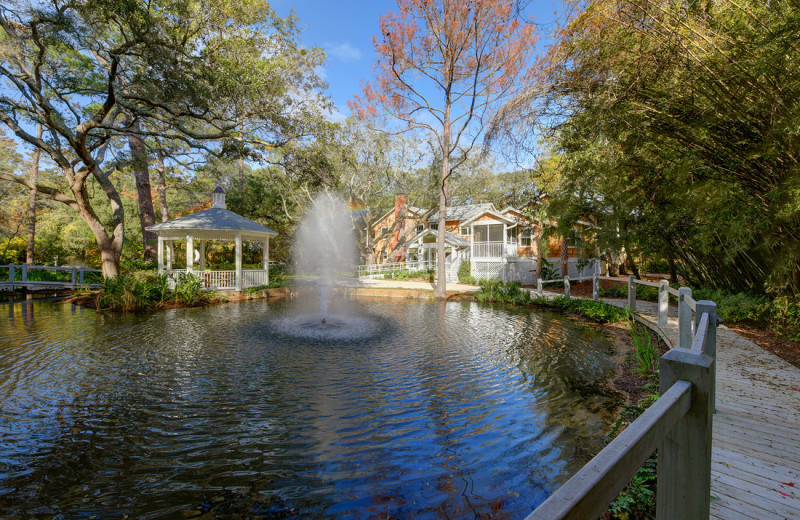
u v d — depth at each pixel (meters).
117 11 8.91
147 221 20.73
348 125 21.86
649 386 5.06
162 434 4.20
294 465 3.60
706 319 2.48
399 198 26.78
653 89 4.42
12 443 3.98
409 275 24.38
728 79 3.84
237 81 10.95
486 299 15.79
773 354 5.54
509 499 3.06
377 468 3.54
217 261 28.84
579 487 0.74
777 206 4.14
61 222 27.95
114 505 3.05
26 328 9.79
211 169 21.66
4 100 11.64
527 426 4.32
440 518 2.84
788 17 3.30
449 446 3.91
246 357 7.22
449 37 15.09
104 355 7.28
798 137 3.64
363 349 7.87
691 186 4.81
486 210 20.70
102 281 16.33
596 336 9.01
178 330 9.70
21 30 10.97
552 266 21.12
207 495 3.18
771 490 2.41
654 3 3.93
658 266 20.06
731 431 3.23
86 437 4.12
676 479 1.39
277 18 12.55
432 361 6.98
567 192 7.49
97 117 12.08
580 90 5.07
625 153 5.67
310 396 5.28
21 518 2.89
